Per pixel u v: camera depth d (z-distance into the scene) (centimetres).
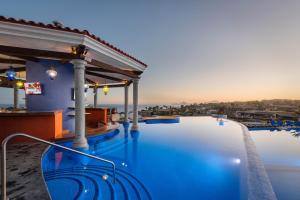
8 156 449
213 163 567
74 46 562
